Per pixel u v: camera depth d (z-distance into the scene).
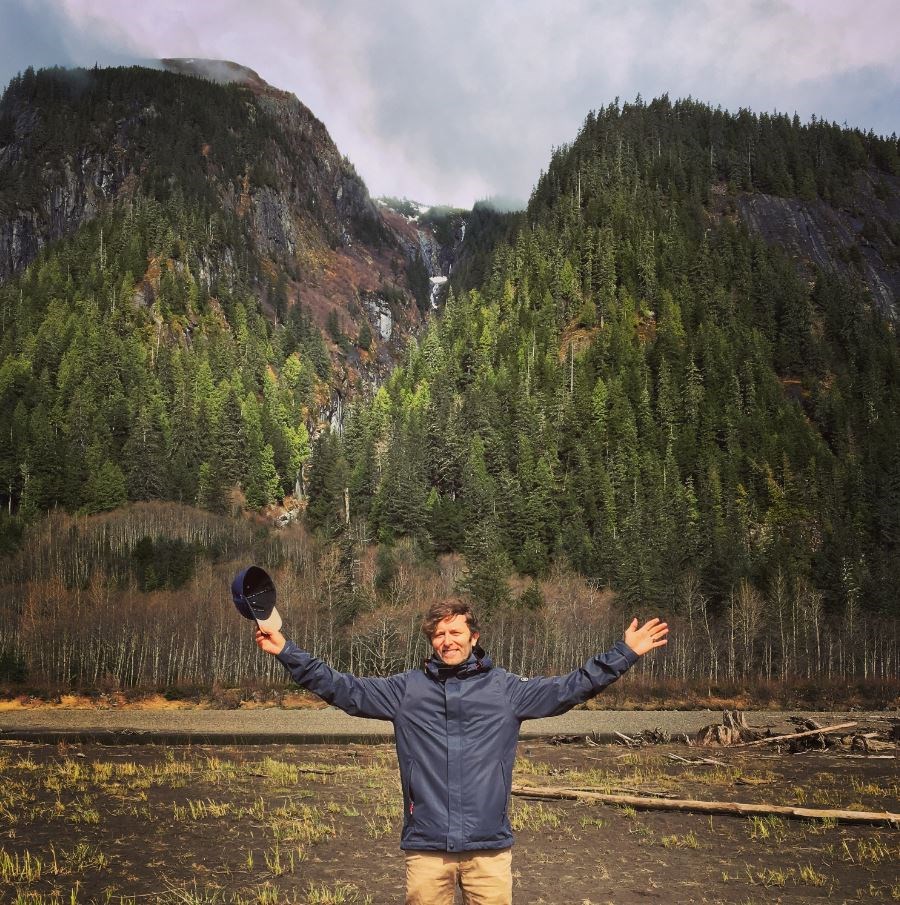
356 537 122.25
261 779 24.62
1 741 40.12
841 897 12.18
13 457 145.75
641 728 56.75
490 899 4.95
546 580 118.50
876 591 113.38
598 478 146.75
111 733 50.28
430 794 4.99
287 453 190.75
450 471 154.00
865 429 185.25
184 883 12.66
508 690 5.17
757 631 97.69
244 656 84.31
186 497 152.75
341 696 5.11
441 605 5.21
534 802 20.97
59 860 14.08
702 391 180.25
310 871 13.48
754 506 150.75
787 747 35.06
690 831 17.22
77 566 106.44
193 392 195.50
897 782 25.33
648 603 104.56
